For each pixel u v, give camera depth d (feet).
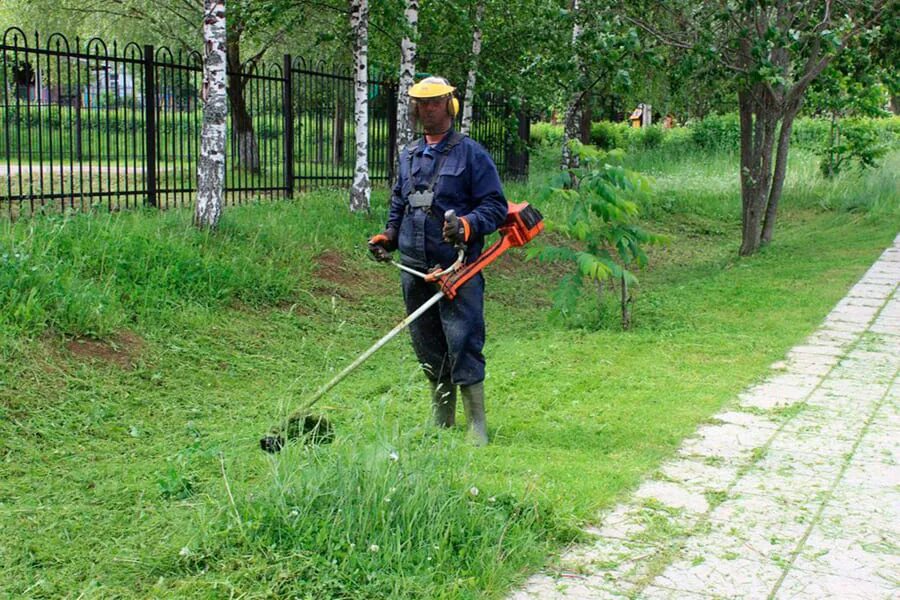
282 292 30.48
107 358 22.89
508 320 33.83
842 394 22.17
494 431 19.54
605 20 45.42
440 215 18.11
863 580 12.32
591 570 12.58
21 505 15.26
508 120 61.52
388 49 54.95
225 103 32.96
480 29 53.21
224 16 32.55
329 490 13.32
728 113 100.48
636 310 33.01
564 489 15.17
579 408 21.25
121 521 14.51
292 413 17.30
